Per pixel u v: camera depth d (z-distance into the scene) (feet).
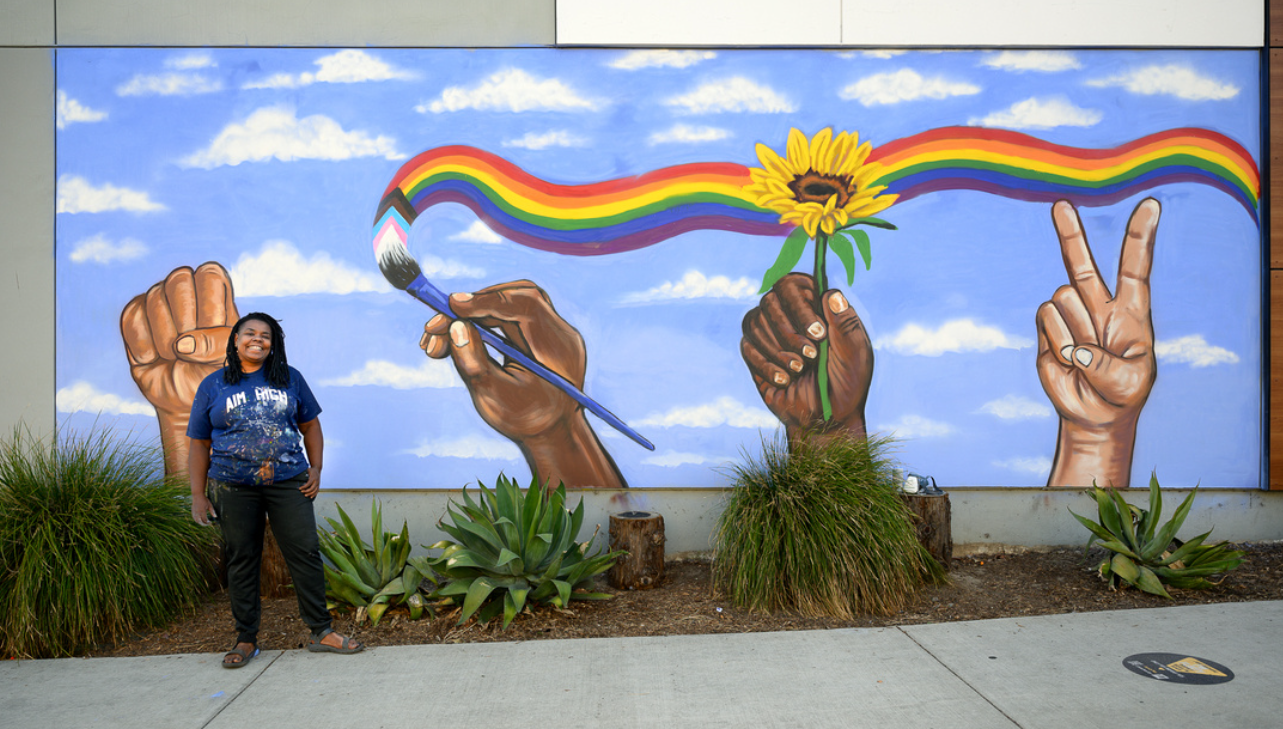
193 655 12.94
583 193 18.01
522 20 17.98
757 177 18.08
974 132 18.13
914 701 10.84
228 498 12.11
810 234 18.13
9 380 17.67
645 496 18.03
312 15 17.84
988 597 15.34
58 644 13.10
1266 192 18.02
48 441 17.65
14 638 12.96
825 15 17.99
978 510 18.01
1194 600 15.01
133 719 10.58
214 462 12.15
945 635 13.34
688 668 12.09
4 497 13.85
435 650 12.98
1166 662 12.02
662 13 17.95
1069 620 13.99
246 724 10.39
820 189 18.15
